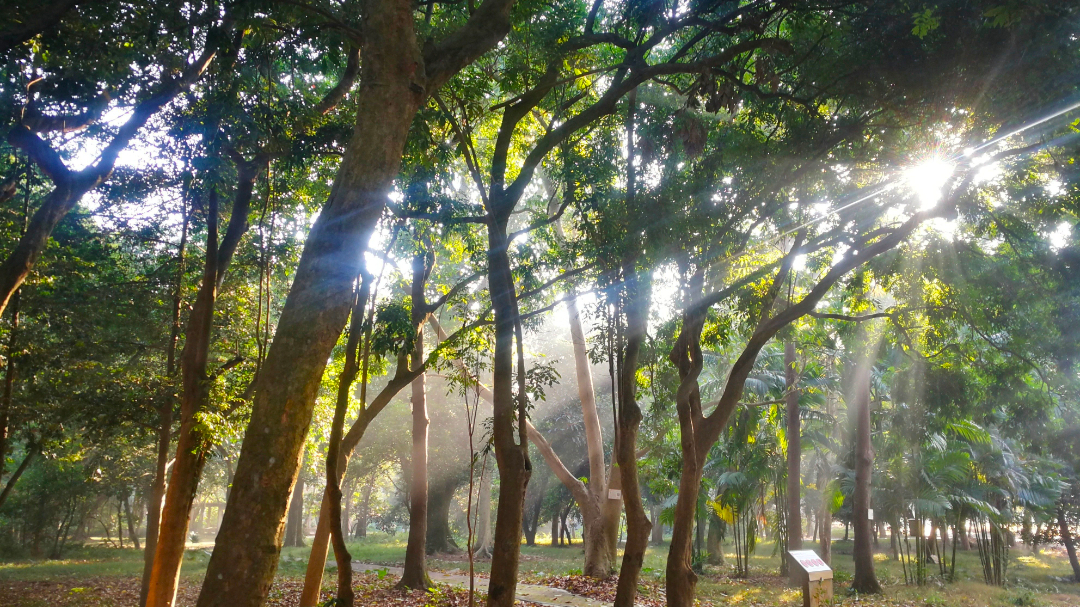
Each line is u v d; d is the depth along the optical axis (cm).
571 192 1083
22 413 1370
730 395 1051
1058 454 1989
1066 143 926
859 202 1080
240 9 945
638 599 1512
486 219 950
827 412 2645
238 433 1228
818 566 1110
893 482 2038
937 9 820
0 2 881
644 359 1256
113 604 1554
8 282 898
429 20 1108
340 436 803
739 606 1499
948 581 1986
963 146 951
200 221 1335
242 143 1066
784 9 973
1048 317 1214
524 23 1064
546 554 3400
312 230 591
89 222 1548
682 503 984
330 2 991
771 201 1050
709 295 1033
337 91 1138
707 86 938
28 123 1031
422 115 955
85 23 983
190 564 2625
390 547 3825
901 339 1477
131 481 2853
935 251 1247
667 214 962
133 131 1019
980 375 1528
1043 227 1134
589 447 1986
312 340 552
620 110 1133
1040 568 2703
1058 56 789
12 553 3166
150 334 1574
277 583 1853
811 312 1262
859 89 958
